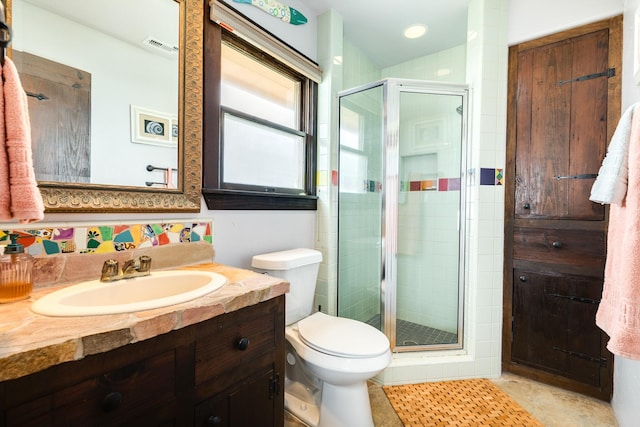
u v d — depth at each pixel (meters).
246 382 0.85
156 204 1.11
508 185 1.73
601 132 1.48
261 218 1.57
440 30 2.06
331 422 1.24
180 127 1.19
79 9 0.94
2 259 0.69
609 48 1.46
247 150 1.52
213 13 1.27
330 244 1.91
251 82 1.55
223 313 0.77
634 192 0.80
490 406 1.47
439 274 2.11
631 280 0.78
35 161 0.84
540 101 1.63
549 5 1.59
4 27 0.52
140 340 0.61
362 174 2.04
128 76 1.05
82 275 0.92
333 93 1.91
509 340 1.75
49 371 0.50
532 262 1.67
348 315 2.05
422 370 1.68
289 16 1.69
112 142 1.01
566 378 1.59
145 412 0.63
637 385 1.14
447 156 1.99
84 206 0.93
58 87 0.89
